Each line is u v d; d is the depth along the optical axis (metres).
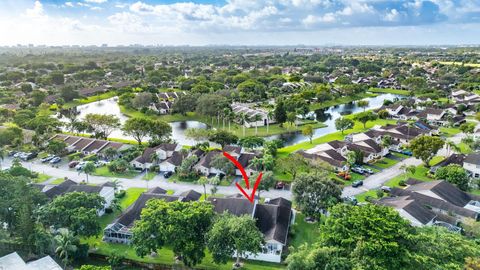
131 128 130.38
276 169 105.88
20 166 96.19
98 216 79.81
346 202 80.75
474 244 54.47
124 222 71.50
